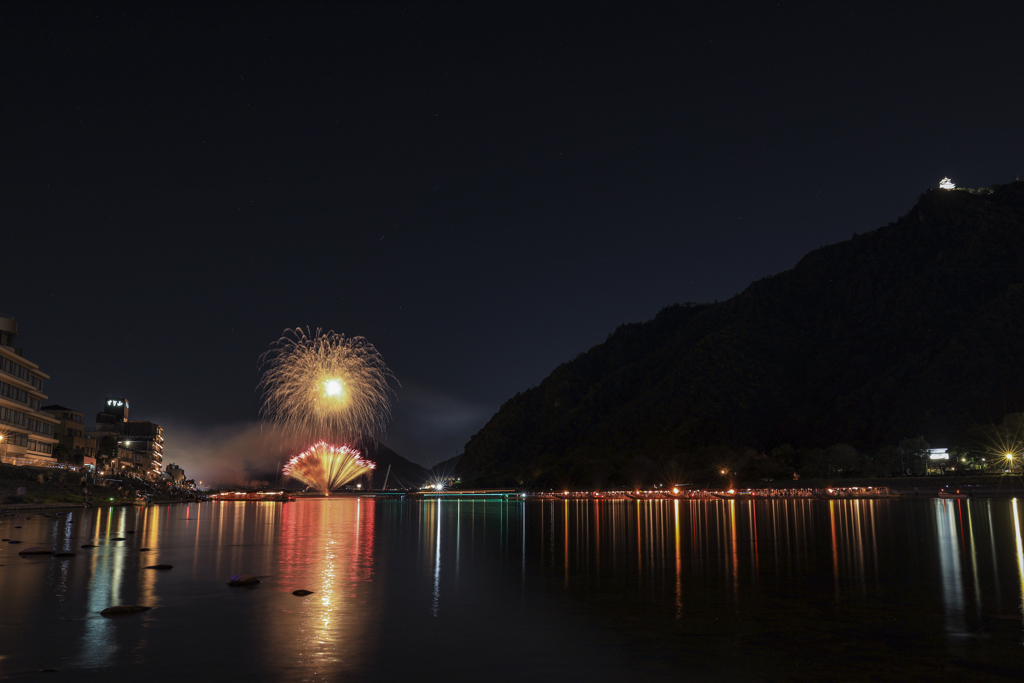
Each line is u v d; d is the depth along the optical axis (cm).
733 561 3164
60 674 1305
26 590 2222
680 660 1433
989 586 2361
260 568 2830
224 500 16012
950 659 1435
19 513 6900
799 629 1716
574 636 1644
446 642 1580
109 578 2505
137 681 1265
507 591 2302
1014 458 18025
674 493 19388
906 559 3169
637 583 2488
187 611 1902
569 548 3816
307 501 16338
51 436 14200
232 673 1318
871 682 1281
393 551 3600
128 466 17762
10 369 12212
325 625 1744
